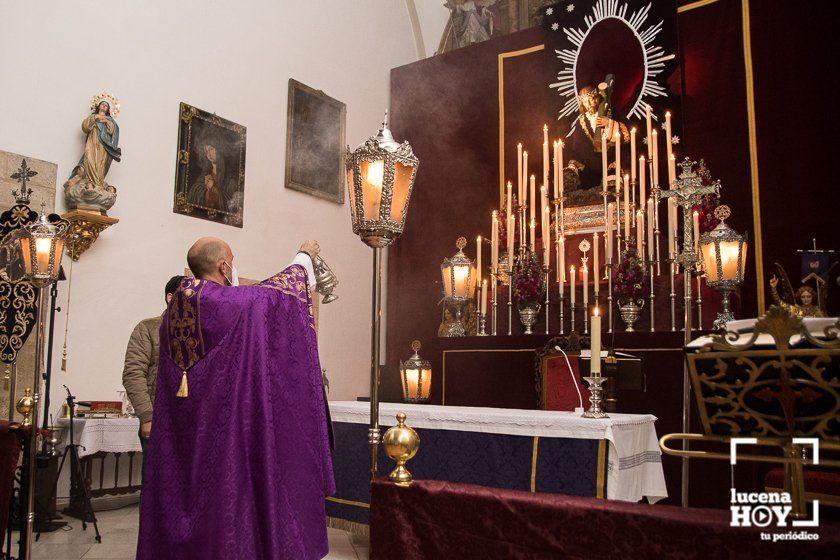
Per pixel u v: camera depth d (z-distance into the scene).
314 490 3.04
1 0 6.73
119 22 7.70
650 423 4.23
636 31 9.45
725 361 1.85
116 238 7.46
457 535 2.03
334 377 10.20
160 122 8.02
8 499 3.37
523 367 6.64
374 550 2.20
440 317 10.80
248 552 2.74
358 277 10.79
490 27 11.83
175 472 2.89
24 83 6.84
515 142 10.59
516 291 7.58
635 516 1.72
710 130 8.95
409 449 2.21
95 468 7.03
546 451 3.81
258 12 9.41
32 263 4.04
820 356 1.69
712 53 9.07
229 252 3.33
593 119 9.37
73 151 7.18
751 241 8.46
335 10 10.73
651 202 7.48
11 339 5.53
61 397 6.82
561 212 7.89
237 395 2.86
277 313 3.04
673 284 6.74
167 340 3.01
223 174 8.67
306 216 9.91
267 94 9.44
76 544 5.03
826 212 8.05
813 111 8.28
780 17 8.64
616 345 6.12
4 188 6.58
